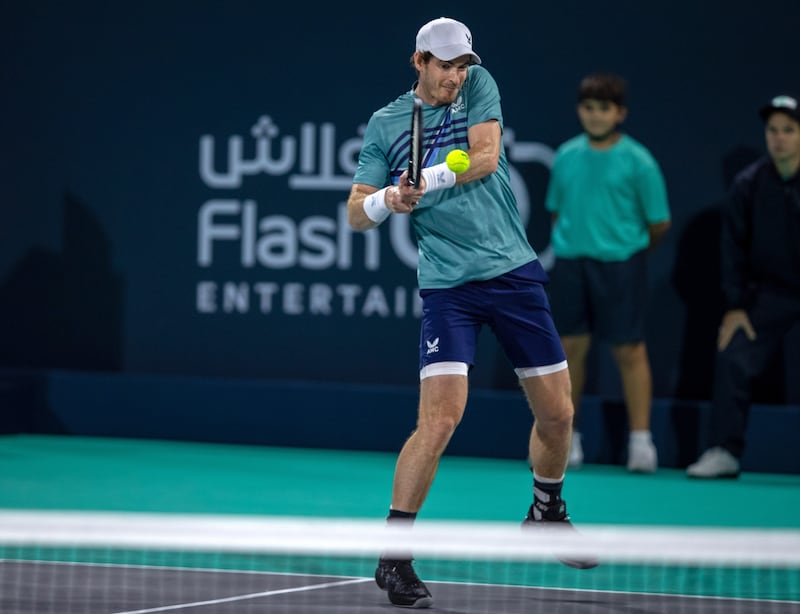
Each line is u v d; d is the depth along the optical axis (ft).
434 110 39.37
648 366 71.87
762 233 67.36
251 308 80.18
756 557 29.94
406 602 35.40
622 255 68.69
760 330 67.92
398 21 77.87
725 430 67.72
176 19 81.05
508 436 74.08
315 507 55.67
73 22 82.69
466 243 38.91
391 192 37.35
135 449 75.31
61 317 83.20
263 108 79.87
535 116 75.92
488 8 76.38
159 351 81.61
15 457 70.69
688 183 74.33
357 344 78.64
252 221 80.12
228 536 30.76
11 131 83.97
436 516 53.47
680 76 74.33
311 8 78.95
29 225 83.56
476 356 76.54
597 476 67.92
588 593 38.06
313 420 77.20
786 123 65.57
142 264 81.92
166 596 36.42
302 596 36.88
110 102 82.23
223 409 78.64
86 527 31.27
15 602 35.29
